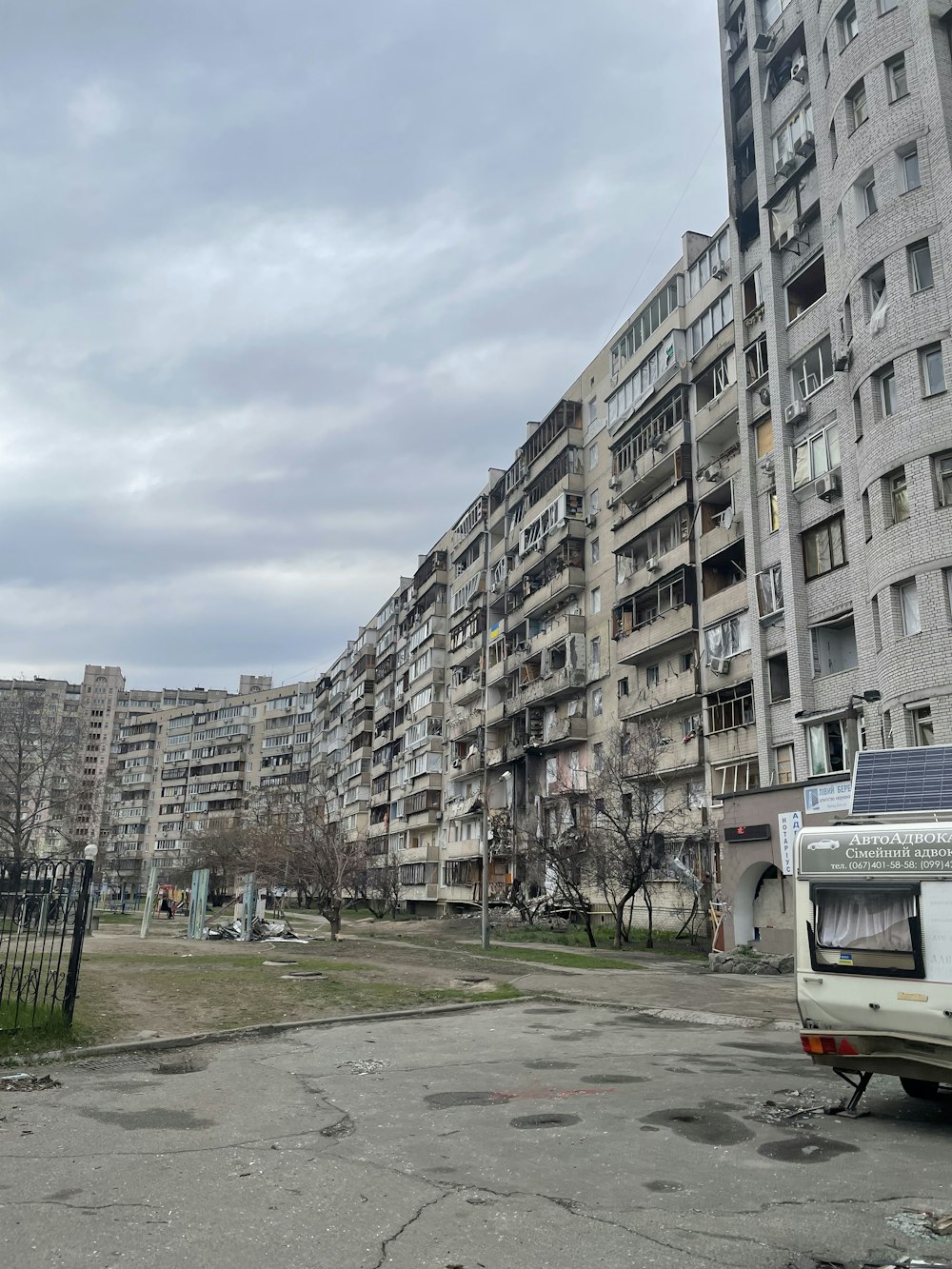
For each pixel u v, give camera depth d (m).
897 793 8.87
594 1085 9.30
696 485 33.69
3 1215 5.34
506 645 51.88
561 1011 15.98
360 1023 14.15
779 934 23.39
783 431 26.77
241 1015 14.08
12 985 12.58
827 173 24.56
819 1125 7.59
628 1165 6.39
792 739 26.25
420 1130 7.40
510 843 43.94
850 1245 4.95
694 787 32.84
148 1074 9.84
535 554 48.25
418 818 63.75
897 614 19.97
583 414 45.81
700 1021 14.77
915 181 21.25
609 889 33.62
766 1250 4.88
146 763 132.38
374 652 82.94
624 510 39.84
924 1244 4.97
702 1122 7.66
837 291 23.88
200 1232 5.09
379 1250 4.86
